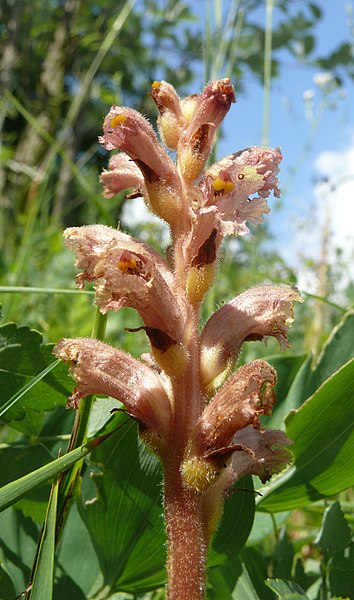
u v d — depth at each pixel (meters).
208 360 0.09
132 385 0.09
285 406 0.14
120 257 0.09
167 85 0.11
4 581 0.11
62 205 0.44
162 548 0.11
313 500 0.12
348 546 0.11
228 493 0.09
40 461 0.12
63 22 0.58
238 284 0.25
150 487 0.11
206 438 0.09
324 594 0.11
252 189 0.09
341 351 0.14
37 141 0.54
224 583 0.12
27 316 0.23
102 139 0.10
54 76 0.58
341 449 0.12
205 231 0.09
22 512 0.12
